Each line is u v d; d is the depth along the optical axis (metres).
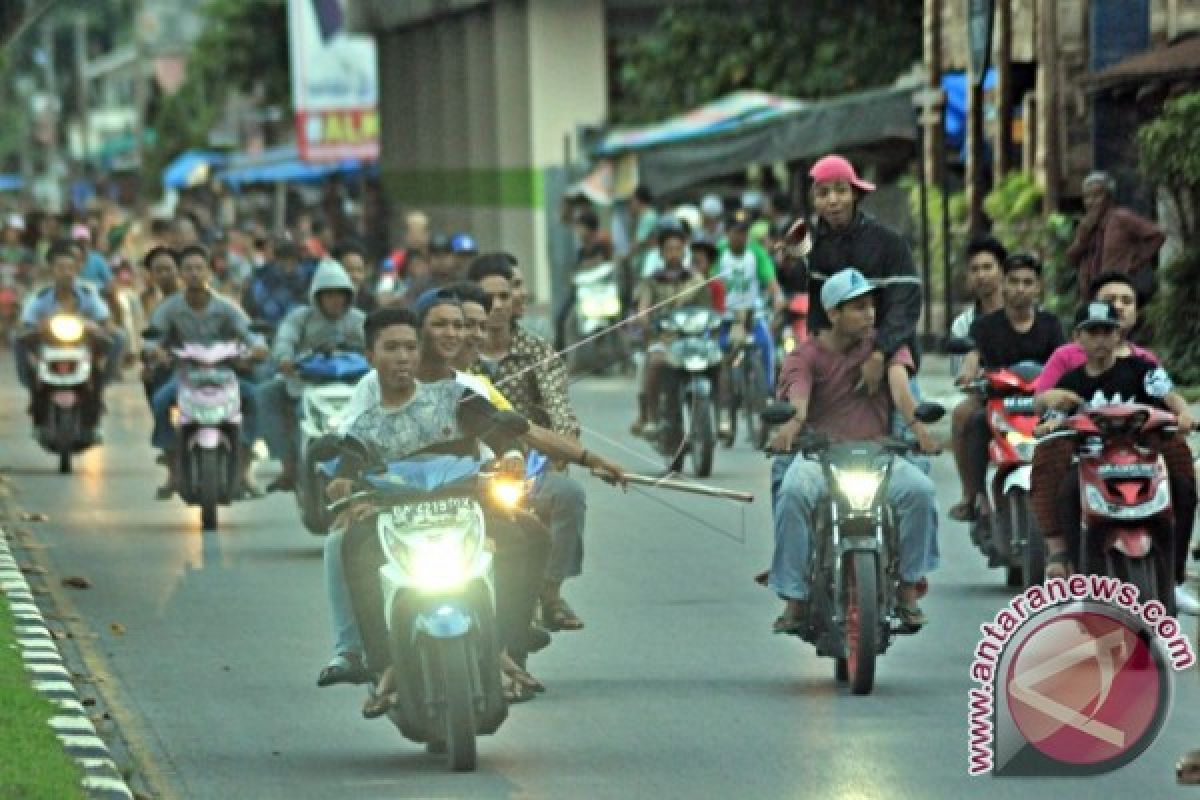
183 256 50.78
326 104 159.50
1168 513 33.31
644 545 46.38
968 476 40.38
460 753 26.75
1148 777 26.48
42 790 23.97
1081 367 35.22
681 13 123.81
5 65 91.56
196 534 49.06
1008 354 39.94
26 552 46.44
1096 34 75.75
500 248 143.88
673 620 37.72
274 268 66.75
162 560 45.28
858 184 34.03
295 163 186.38
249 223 163.50
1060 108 78.50
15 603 37.84
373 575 27.33
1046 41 78.50
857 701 30.95
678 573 42.72
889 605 31.64
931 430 62.72
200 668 34.00
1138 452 33.41
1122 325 34.88
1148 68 68.00
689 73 122.94
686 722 29.81
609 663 34.06
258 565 44.38
